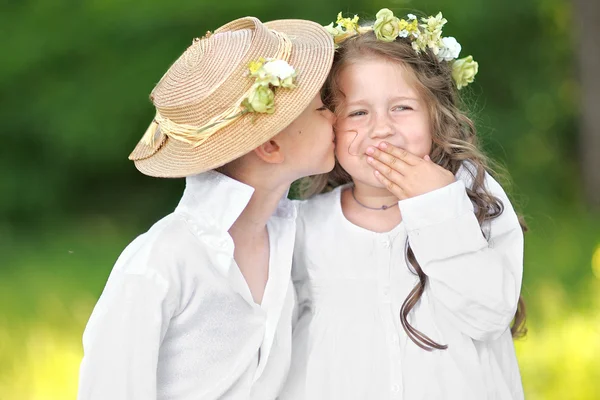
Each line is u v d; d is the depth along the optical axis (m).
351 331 3.46
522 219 3.92
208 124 3.10
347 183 3.87
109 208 15.81
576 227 11.85
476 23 15.00
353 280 3.53
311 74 3.15
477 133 4.22
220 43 3.19
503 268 3.31
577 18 13.66
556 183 15.12
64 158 15.61
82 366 3.07
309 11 14.15
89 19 14.58
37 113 14.84
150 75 14.54
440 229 3.27
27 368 7.16
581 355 6.68
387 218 3.61
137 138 15.01
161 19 14.39
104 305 3.09
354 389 3.39
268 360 3.38
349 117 3.46
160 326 3.08
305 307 3.63
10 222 15.30
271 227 3.52
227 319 3.25
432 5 14.71
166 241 3.16
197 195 3.25
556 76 15.52
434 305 3.41
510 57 15.49
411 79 3.44
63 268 11.18
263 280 3.45
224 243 3.17
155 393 3.08
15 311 8.98
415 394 3.35
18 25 14.80
